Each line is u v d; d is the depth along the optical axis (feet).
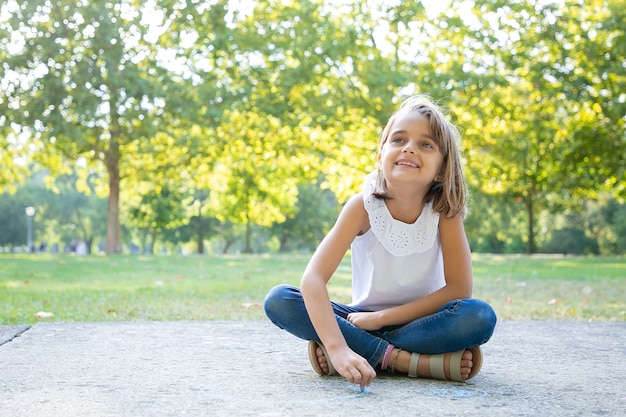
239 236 165.99
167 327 13.44
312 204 142.10
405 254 8.63
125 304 18.10
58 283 26.25
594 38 59.16
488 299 20.72
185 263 43.70
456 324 8.07
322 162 64.64
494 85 61.05
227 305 18.02
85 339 11.73
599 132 58.90
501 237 113.09
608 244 122.83
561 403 7.13
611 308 18.29
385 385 7.96
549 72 59.41
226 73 60.13
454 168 8.51
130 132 60.59
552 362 9.78
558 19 60.29
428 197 8.68
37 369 8.93
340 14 62.44
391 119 8.68
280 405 6.88
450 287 8.68
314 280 8.23
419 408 6.81
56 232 179.01
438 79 58.23
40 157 69.67
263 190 91.56
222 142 61.98
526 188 80.79
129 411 6.62
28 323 14.51
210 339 11.80
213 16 57.57
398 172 8.18
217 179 75.05
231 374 8.61
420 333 8.30
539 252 127.95
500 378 8.52
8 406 6.84
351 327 8.51
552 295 22.20
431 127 8.27
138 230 156.66
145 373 8.66
